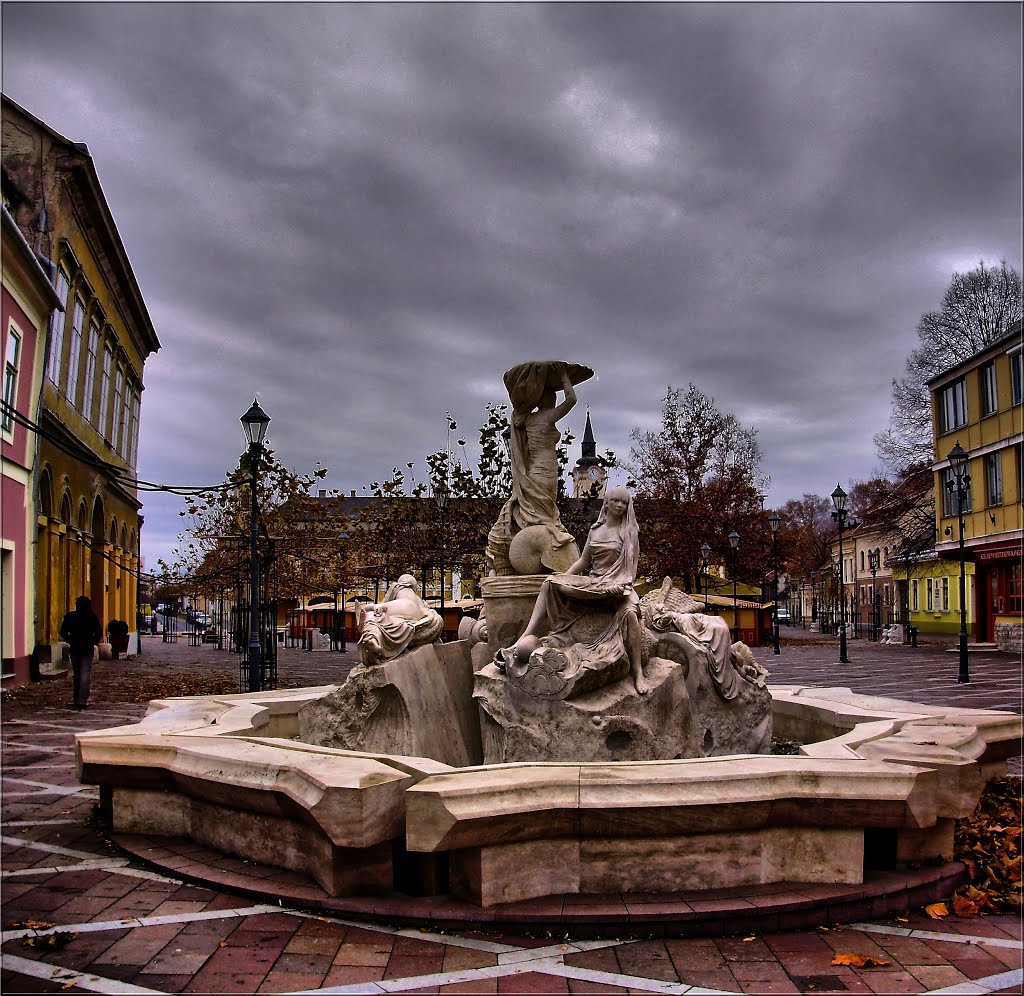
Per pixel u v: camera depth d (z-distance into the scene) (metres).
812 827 5.30
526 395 9.47
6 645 19.53
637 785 5.13
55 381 24.17
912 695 17.69
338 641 38.47
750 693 8.60
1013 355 30.69
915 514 44.84
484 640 8.95
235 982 4.21
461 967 4.38
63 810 7.55
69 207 25.44
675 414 47.34
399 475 30.70
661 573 45.19
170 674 23.70
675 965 4.42
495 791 4.96
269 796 5.60
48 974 4.29
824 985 4.21
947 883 5.45
